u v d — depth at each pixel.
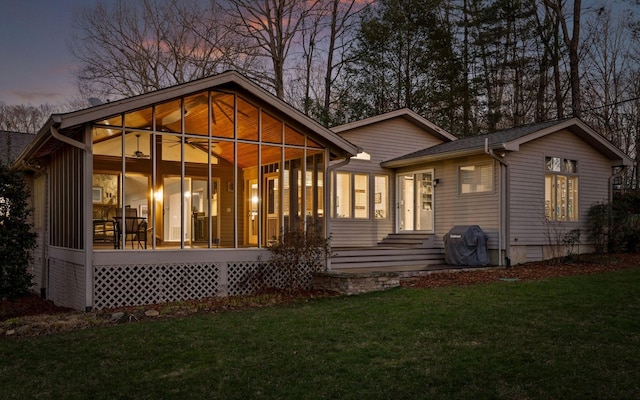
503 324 7.22
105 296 9.58
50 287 13.21
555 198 15.81
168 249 10.16
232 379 5.25
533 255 15.03
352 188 16.86
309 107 26.47
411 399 4.67
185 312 8.90
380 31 26.88
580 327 6.93
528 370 5.27
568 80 28.94
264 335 6.94
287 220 12.31
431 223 16.52
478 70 29.55
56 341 6.86
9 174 11.70
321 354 6.02
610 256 15.59
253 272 11.05
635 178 28.28
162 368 5.65
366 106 27.02
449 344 6.29
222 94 10.92
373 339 6.62
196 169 12.78
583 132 16.12
